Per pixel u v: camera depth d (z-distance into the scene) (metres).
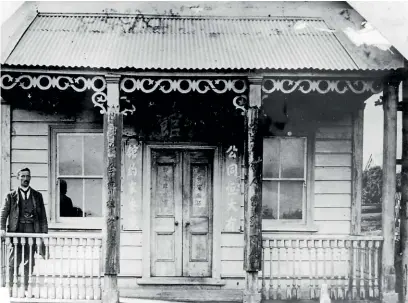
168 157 9.95
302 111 9.98
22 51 8.17
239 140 9.88
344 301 8.37
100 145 9.90
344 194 9.96
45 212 8.82
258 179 8.02
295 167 9.99
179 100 9.75
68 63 7.76
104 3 10.10
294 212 9.97
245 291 8.00
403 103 8.50
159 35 9.21
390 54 8.12
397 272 8.67
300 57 8.32
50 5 9.97
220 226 9.80
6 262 8.19
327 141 9.98
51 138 9.80
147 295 9.53
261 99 8.00
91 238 8.12
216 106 9.88
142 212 9.80
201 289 9.66
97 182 9.89
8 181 9.67
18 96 9.70
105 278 7.89
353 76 7.95
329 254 9.70
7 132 9.70
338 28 9.47
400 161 8.59
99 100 7.92
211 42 8.92
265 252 9.78
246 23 9.94
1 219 8.36
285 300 8.36
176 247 9.88
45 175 9.76
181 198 9.91
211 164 9.96
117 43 8.75
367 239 8.29
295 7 10.27
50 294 8.38
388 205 8.22
